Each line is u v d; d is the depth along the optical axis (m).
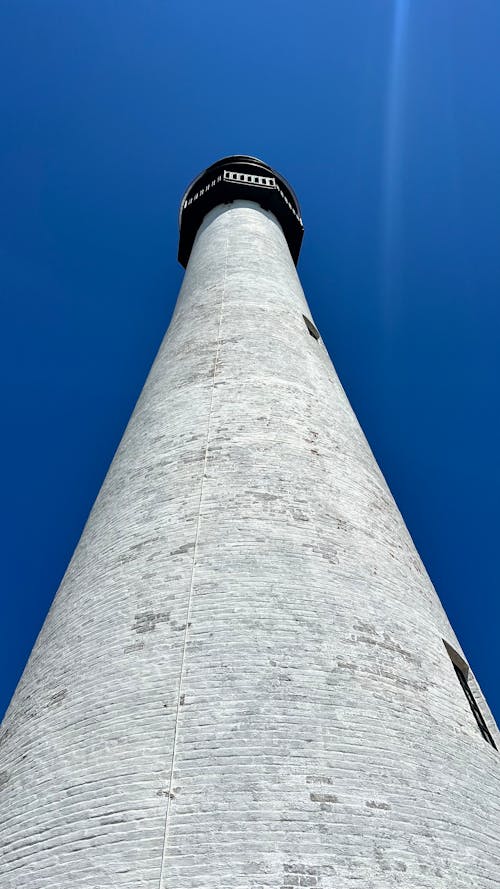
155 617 10.32
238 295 19.22
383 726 9.11
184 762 8.31
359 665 9.82
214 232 24.08
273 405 14.72
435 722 9.73
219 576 10.69
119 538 12.40
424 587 12.91
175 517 12.03
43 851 8.03
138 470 13.88
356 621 10.50
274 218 26.09
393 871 7.52
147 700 9.17
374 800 8.15
